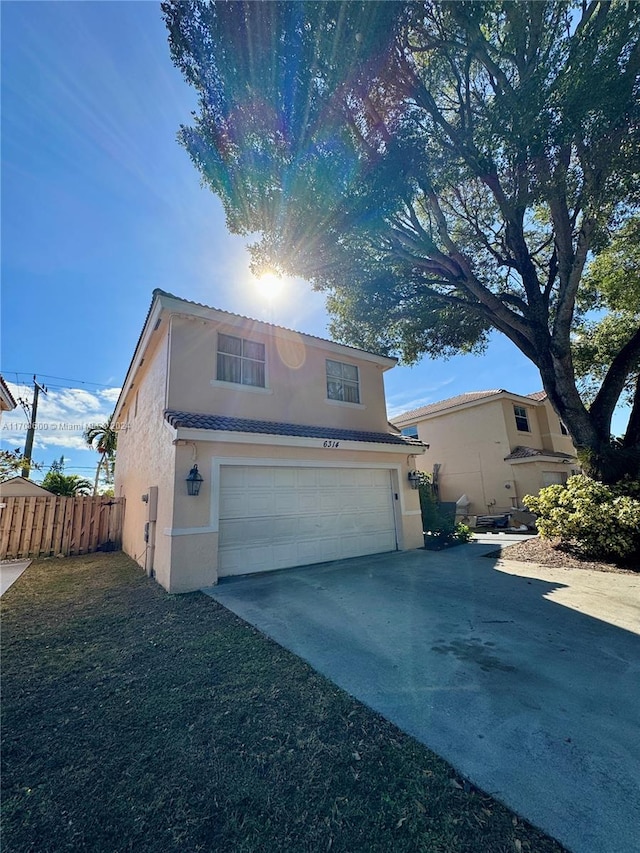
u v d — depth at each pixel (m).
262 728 3.02
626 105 5.95
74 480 20.44
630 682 3.58
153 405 9.98
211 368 9.08
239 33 7.02
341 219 8.59
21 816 2.23
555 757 2.59
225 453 7.92
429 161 7.74
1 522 11.52
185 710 3.29
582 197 7.06
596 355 14.25
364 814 2.19
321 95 7.28
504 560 9.28
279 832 2.10
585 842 1.96
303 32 6.78
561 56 6.48
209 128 8.18
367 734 2.90
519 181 7.39
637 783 2.35
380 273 10.77
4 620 5.62
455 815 2.16
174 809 2.27
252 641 4.65
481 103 8.41
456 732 2.89
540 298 10.95
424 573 8.02
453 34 7.51
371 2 6.53
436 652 4.27
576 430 10.30
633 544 8.23
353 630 4.94
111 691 3.62
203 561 7.24
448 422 21.86
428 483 13.67
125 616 5.71
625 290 11.61
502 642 4.52
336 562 9.20
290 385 10.38
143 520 9.99
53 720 3.18
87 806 2.30
